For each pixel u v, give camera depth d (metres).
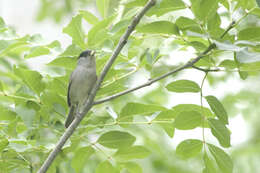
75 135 8.27
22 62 11.06
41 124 8.41
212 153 7.51
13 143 7.43
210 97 7.38
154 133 13.31
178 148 7.70
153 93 13.12
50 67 9.08
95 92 7.71
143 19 8.51
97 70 8.50
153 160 13.29
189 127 7.54
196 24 7.25
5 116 8.31
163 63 11.26
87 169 10.66
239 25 7.40
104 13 8.62
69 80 9.12
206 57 7.42
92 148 8.31
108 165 8.48
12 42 8.01
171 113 8.01
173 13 9.04
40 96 8.26
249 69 7.17
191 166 13.62
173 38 8.33
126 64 8.52
